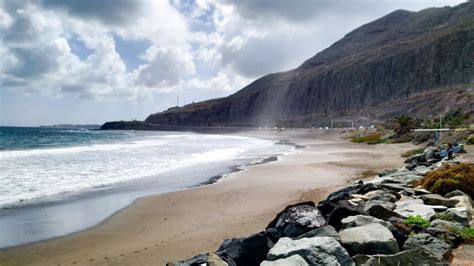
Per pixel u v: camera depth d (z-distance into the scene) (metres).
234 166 24.27
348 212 6.91
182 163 25.89
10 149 34.62
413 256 4.93
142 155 31.12
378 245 5.26
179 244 8.68
